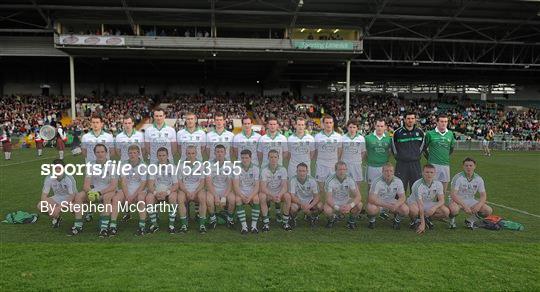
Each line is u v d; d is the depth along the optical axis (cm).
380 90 4556
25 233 681
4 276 494
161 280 484
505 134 3253
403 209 719
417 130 832
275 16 2859
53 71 4009
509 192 1114
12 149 2327
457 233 709
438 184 733
